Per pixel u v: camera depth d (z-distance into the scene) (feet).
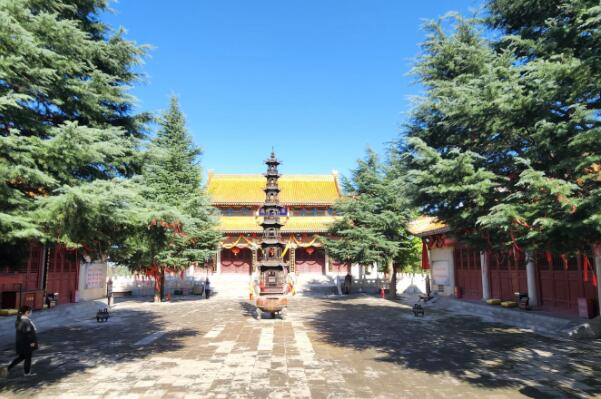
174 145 100.48
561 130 26.50
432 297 94.17
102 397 27.43
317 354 40.50
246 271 153.89
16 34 23.12
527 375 32.09
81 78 33.65
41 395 27.78
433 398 27.09
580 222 24.35
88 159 27.45
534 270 64.59
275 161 70.13
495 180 33.04
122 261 87.51
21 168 23.54
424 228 98.43
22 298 63.93
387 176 111.34
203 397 27.53
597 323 47.83
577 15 27.55
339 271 151.53
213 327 58.59
